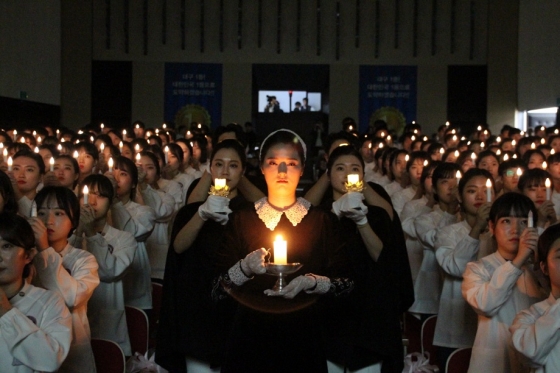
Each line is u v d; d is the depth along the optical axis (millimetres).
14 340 3877
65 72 26172
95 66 26359
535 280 5188
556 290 4352
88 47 26234
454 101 26578
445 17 26484
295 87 27203
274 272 3850
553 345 4180
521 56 25969
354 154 5090
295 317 4137
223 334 4859
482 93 26469
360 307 4875
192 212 5023
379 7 26547
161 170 11117
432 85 26578
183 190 10766
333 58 26672
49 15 24344
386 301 4875
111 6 26391
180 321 4949
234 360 4137
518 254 4918
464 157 10000
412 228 8453
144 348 6402
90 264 5168
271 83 27094
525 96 25625
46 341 3949
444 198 7543
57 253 4852
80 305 5090
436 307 7672
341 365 4961
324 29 26672
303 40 26719
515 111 26234
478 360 5160
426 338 6520
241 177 5539
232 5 26578
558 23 22922
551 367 4211
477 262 5250
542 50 24188
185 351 4918
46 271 4785
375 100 26672
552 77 23328
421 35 26578
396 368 4941
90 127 17328
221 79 26688
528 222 4891
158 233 9148
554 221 6496
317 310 4219
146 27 26469
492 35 26281
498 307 5012
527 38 25453
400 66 26625
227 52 26703
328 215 4375
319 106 28609
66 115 26188
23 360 3924
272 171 4289
